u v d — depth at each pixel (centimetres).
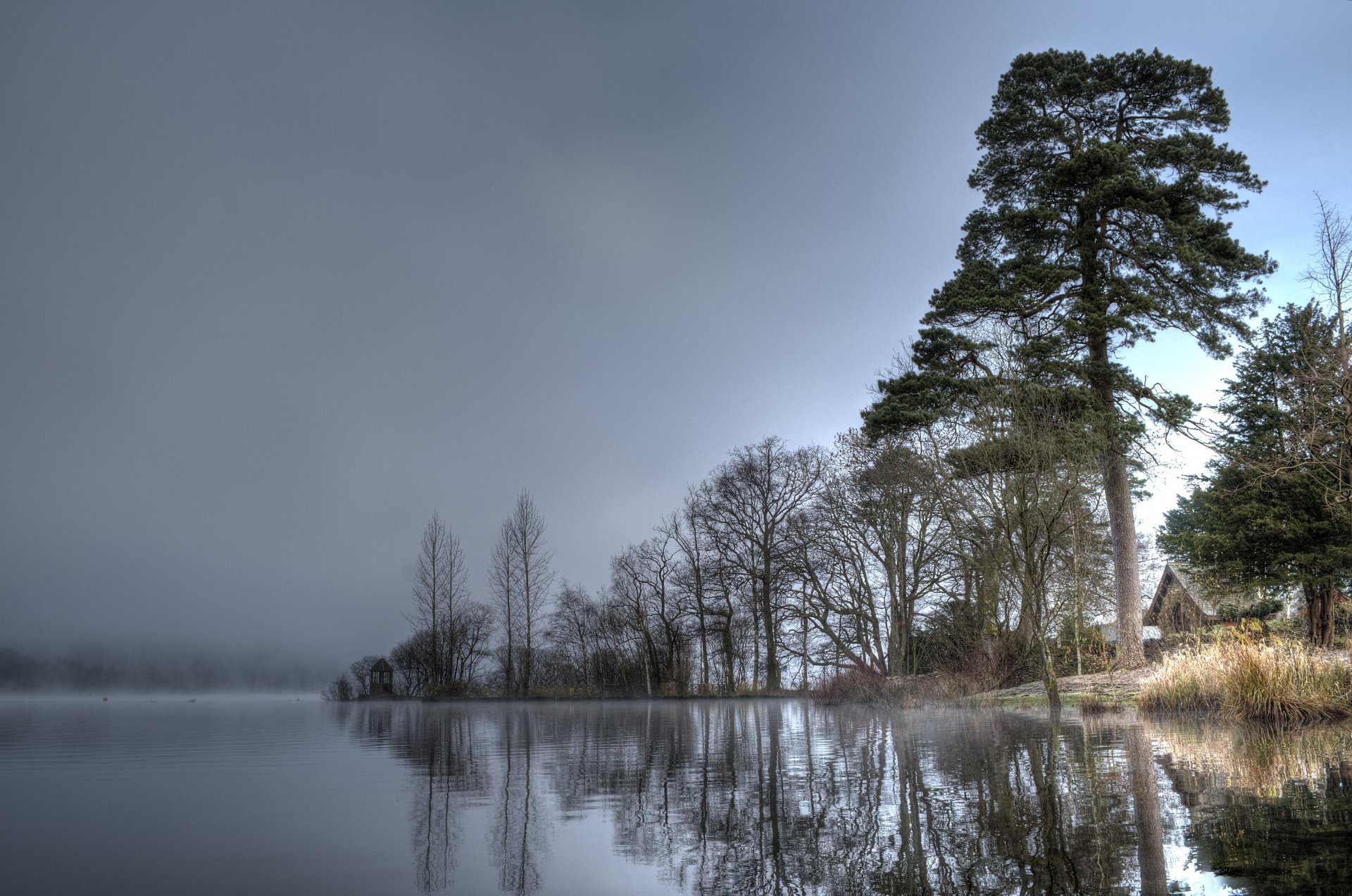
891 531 3288
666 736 1727
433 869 513
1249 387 3141
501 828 650
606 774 1017
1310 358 2141
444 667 6322
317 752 1365
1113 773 814
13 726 2252
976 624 2845
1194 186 2617
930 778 853
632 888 464
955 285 2864
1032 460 2094
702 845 577
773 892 451
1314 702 1314
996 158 2941
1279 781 735
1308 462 2250
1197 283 2636
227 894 453
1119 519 2625
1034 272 2756
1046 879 445
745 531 5134
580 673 6341
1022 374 2405
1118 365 2705
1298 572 2822
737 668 5428
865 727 1714
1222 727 1291
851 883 460
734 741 1505
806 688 4931
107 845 581
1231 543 2967
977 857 503
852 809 693
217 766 1133
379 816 702
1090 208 2756
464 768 1101
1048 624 2400
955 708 2291
